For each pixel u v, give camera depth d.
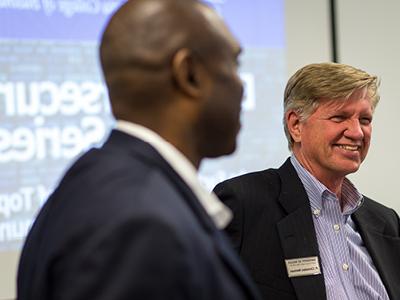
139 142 0.77
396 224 1.71
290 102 1.59
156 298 0.64
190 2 0.79
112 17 0.79
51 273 0.70
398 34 3.32
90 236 0.67
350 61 3.25
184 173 0.78
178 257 0.66
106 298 0.63
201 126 0.79
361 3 3.26
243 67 3.04
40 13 2.65
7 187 2.58
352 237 1.60
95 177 0.74
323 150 1.54
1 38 2.58
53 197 0.81
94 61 2.74
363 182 3.24
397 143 3.30
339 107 1.52
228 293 0.72
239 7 3.04
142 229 0.66
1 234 2.56
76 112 2.70
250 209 1.55
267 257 1.51
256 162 3.06
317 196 1.57
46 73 2.66
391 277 1.58
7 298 2.57
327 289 1.49
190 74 0.77
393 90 3.30
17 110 2.60
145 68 0.75
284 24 3.13
